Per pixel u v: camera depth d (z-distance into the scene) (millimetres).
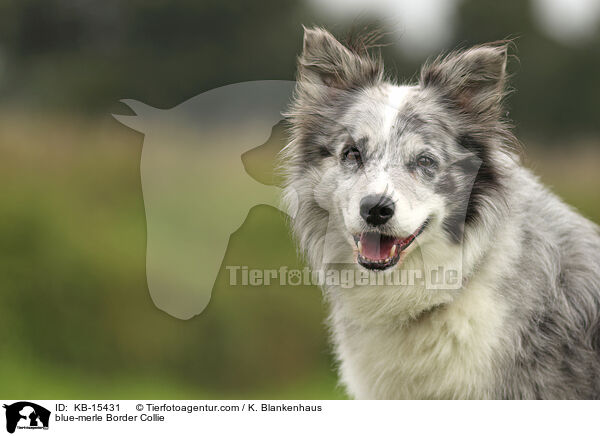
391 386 6469
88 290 11812
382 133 5965
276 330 11578
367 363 6512
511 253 6121
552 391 6199
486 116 6242
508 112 6574
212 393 11641
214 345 11648
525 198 6402
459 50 6797
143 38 24391
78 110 21531
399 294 6148
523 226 6266
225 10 23594
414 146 5953
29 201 12109
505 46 6219
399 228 5691
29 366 11602
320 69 6457
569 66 26172
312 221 6367
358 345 6539
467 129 6184
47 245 11930
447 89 6297
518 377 6129
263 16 23641
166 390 11516
